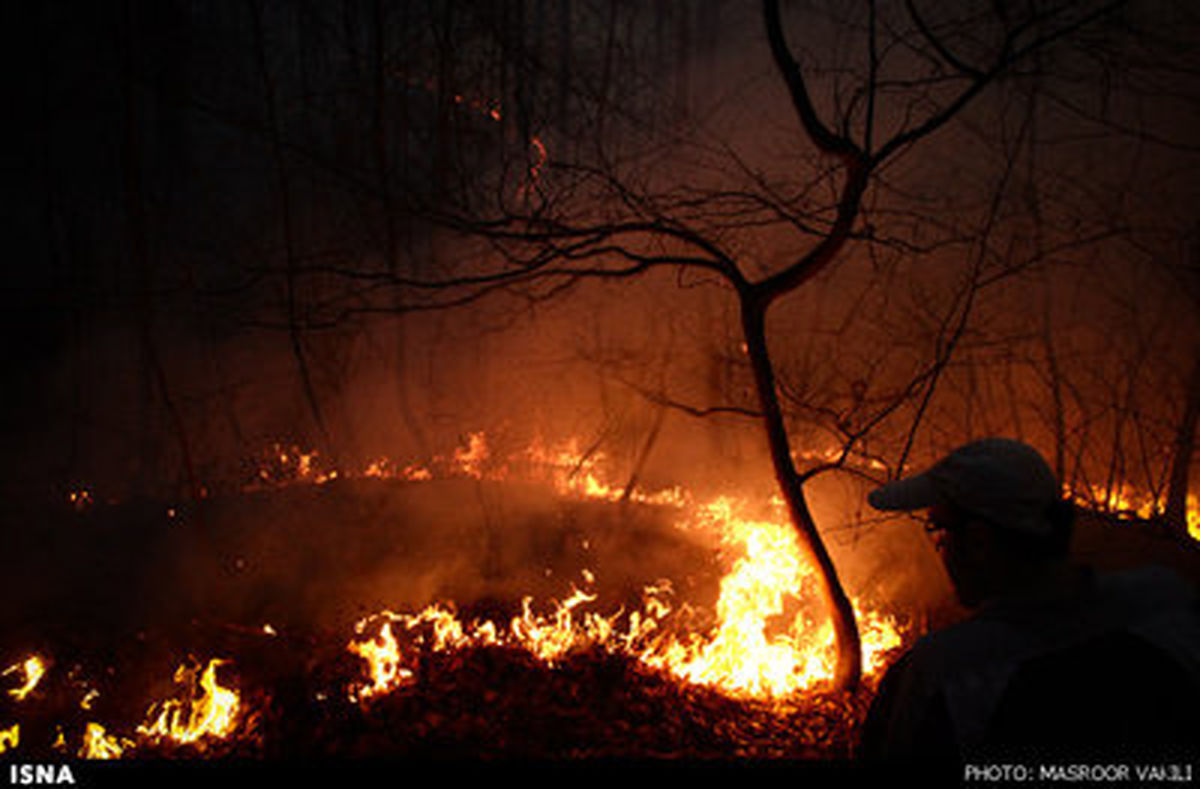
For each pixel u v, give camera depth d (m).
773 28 4.12
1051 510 1.48
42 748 4.30
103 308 9.44
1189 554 5.54
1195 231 6.70
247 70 10.91
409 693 4.54
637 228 4.60
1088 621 1.40
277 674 4.85
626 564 6.74
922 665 1.46
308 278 8.55
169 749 4.21
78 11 10.27
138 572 6.20
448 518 7.31
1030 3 3.94
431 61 8.03
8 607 5.58
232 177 10.91
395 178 5.46
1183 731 1.27
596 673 4.79
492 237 4.71
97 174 11.06
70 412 9.91
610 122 7.50
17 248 10.59
